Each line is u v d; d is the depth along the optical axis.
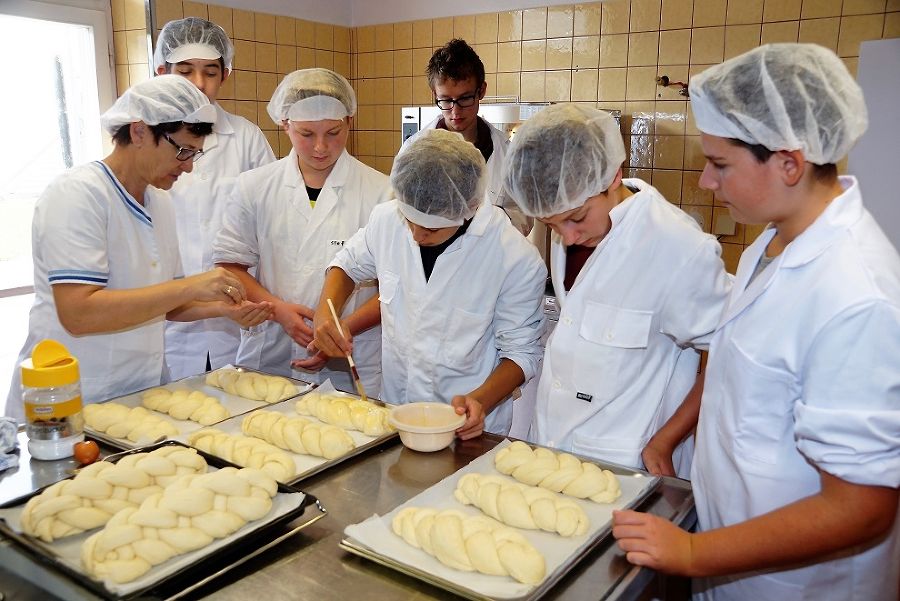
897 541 1.13
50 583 0.98
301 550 1.06
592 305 1.47
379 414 1.50
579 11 3.38
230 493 1.10
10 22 3.11
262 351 2.36
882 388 0.89
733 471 1.14
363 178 2.31
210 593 0.96
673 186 3.26
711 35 3.05
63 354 1.33
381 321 2.01
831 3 2.77
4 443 1.30
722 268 1.38
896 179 2.67
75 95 3.41
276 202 2.25
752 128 0.95
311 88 1.98
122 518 1.03
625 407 1.47
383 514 1.17
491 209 1.74
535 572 0.96
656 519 1.02
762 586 1.16
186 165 1.64
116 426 1.44
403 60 4.06
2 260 3.36
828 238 1.00
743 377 1.09
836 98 0.94
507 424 1.85
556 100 3.53
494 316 1.78
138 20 3.28
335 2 4.13
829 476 0.94
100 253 1.55
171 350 2.59
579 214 1.40
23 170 3.31
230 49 2.63
